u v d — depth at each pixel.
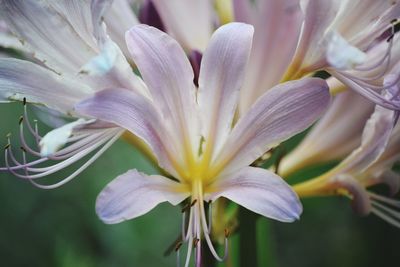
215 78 0.43
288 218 0.42
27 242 0.87
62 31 0.45
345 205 0.79
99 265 0.80
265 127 0.43
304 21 0.44
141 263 0.81
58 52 0.45
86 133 0.44
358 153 0.48
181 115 0.44
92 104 0.41
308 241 0.90
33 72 0.45
